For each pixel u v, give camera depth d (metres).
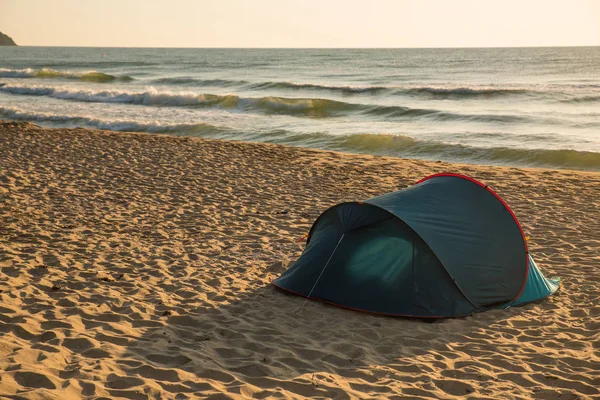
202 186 12.26
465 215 6.90
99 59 103.81
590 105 29.86
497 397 4.56
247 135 21.61
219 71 63.53
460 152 18.42
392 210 6.61
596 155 17.00
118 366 4.64
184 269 7.49
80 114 26.33
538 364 5.23
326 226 7.10
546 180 13.75
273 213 10.43
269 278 7.27
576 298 6.93
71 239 8.50
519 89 33.66
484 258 6.62
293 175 13.65
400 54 121.31
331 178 13.46
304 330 5.78
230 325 5.79
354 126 23.94
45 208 10.15
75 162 14.10
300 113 27.72
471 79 48.25
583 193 12.37
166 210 10.39
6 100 31.92
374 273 6.44
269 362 5.00
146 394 4.16
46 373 4.30
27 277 6.83
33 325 5.40
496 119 25.31
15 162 13.81
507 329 6.01
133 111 27.78
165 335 5.41
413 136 21.28
